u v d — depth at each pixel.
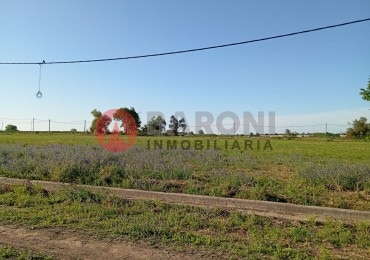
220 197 7.90
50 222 6.18
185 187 8.85
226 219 6.45
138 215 6.67
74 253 4.85
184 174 10.01
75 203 7.39
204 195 8.20
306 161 15.14
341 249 5.13
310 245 5.26
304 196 7.77
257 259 4.68
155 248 5.05
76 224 6.07
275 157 16.44
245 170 11.90
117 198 7.69
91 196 7.82
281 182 9.23
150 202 7.50
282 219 6.52
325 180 9.11
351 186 8.77
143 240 5.35
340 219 6.61
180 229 5.88
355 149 25.38
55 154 13.66
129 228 5.77
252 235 5.54
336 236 5.55
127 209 6.96
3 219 6.33
